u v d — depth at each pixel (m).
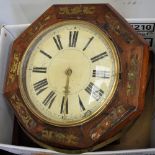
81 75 0.80
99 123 0.75
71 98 0.79
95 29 0.82
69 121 0.77
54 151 0.77
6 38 0.94
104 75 0.78
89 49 0.82
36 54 0.85
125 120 0.74
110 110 0.75
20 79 0.83
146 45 0.78
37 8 1.05
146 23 0.92
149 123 0.90
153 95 0.93
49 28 0.86
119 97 0.75
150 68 0.94
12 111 0.94
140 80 0.75
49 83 0.82
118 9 1.03
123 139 0.88
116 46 0.79
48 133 0.77
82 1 1.01
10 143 0.92
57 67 0.83
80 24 0.84
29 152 0.80
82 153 0.75
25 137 0.92
